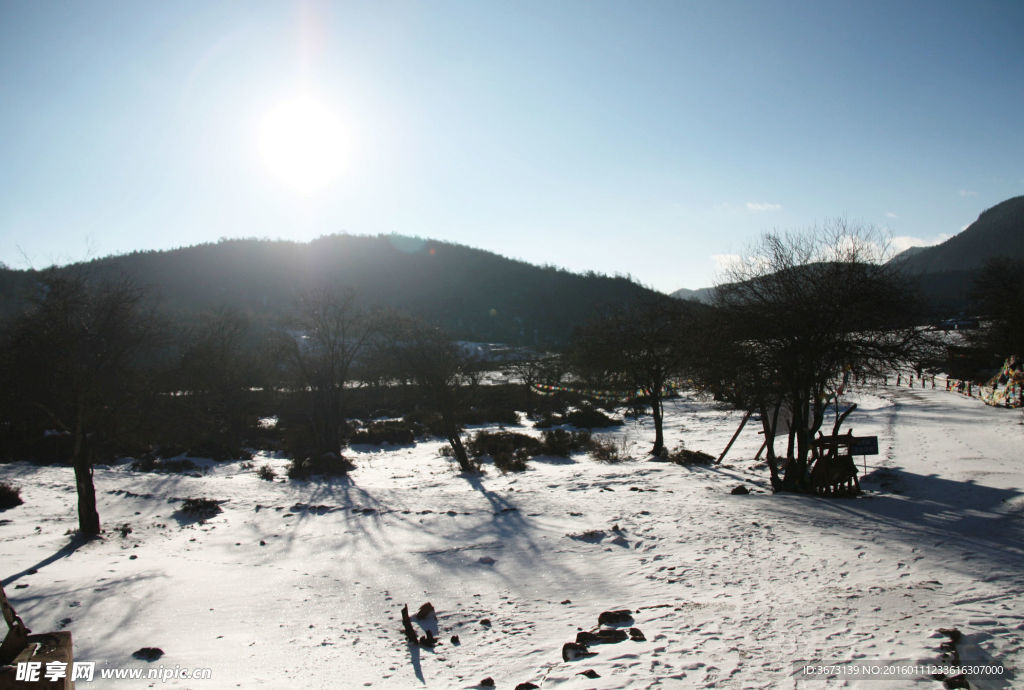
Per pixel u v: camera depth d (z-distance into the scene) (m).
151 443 33.56
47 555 13.50
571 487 20.75
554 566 11.18
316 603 9.73
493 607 9.19
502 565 11.46
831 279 16.97
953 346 16.86
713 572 9.84
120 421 18.30
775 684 5.40
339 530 15.40
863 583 8.52
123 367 17.69
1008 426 28.05
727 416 44.75
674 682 5.55
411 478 26.03
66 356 16.19
